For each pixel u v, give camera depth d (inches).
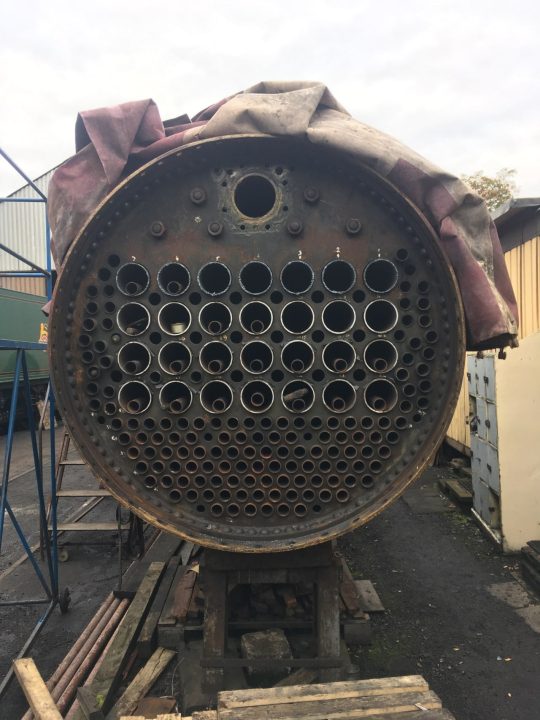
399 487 97.8
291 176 98.1
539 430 185.3
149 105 103.1
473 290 95.6
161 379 99.5
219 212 98.5
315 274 98.7
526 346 185.5
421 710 81.4
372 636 137.9
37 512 258.1
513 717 109.3
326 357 108.0
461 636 138.2
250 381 99.0
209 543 95.9
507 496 187.3
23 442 473.7
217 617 106.3
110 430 100.3
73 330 97.0
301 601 126.3
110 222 96.7
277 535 98.7
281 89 105.0
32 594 168.1
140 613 132.6
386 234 98.8
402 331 99.0
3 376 522.0
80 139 108.3
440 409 97.5
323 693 85.0
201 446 100.2
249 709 82.0
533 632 139.8
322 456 100.1
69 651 130.9
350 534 210.2
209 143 91.8
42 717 86.3
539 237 231.1
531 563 168.9
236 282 98.8
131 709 104.3
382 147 92.0
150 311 98.6
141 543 187.8
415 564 182.9
